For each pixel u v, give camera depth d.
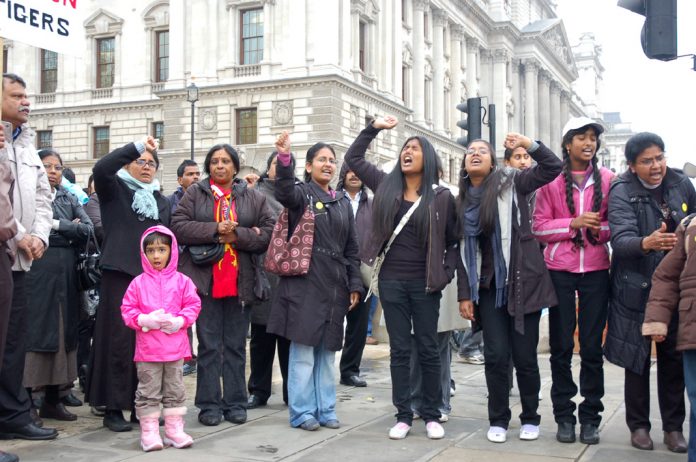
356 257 6.43
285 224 6.14
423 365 5.84
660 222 5.46
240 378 6.39
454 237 5.78
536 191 5.84
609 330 5.56
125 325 5.89
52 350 6.12
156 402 5.45
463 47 52.91
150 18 38.81
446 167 49.09
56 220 6.25
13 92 5.55
